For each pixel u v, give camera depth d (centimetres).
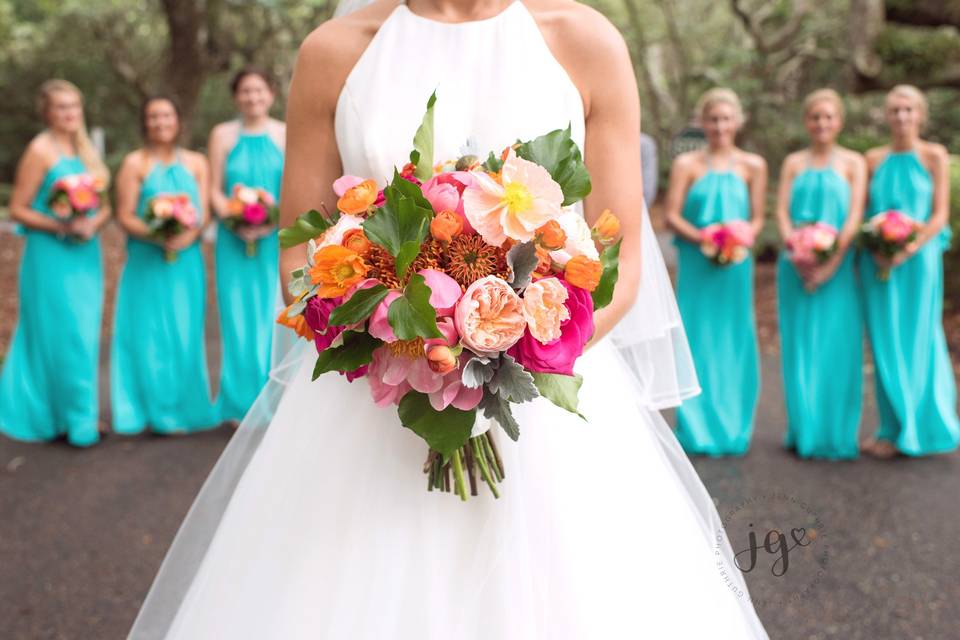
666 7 1997
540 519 193
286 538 194
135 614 374
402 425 181
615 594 193
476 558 188
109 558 426
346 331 167
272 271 618
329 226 181
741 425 576
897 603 376
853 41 1025
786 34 1731
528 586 187
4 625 364
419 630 184
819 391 572
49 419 603
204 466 553
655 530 204
